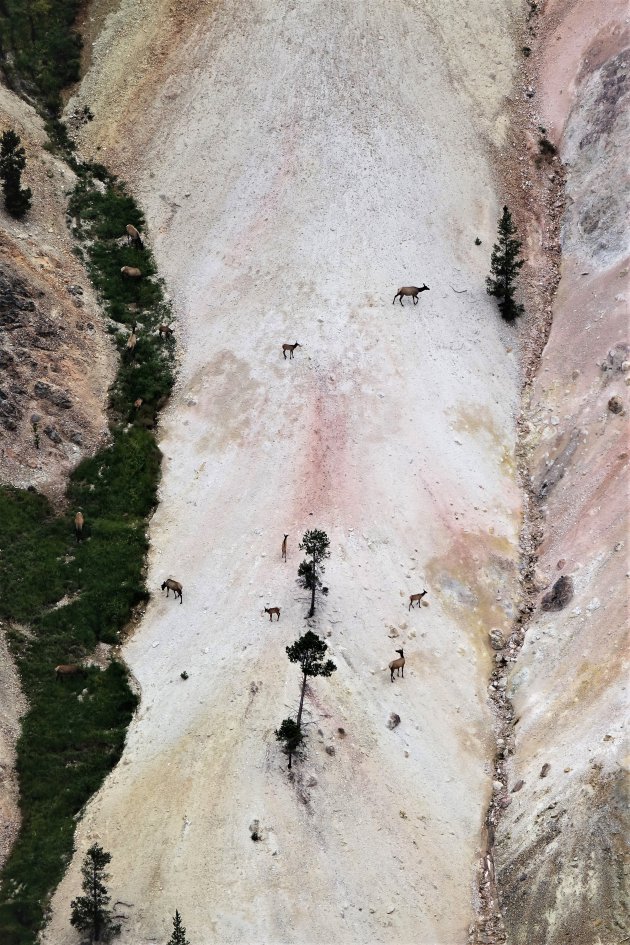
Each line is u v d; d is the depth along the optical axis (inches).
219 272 2290.8
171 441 2057.1
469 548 1884.8
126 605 1824.6
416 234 2327.8
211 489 1973.4
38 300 2121.1
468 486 1967.3
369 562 1852.9
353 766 1595.7
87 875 1434.5
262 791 1556.3
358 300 2217.0
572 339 2140.7
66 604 1814.7
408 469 1978.3
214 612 1797.5
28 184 2325.3
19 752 1633.9
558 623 1755.7
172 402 2114.9
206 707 1660.9
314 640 1574.8
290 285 2247.8
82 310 2192.4
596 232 2265.0
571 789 1517.0
